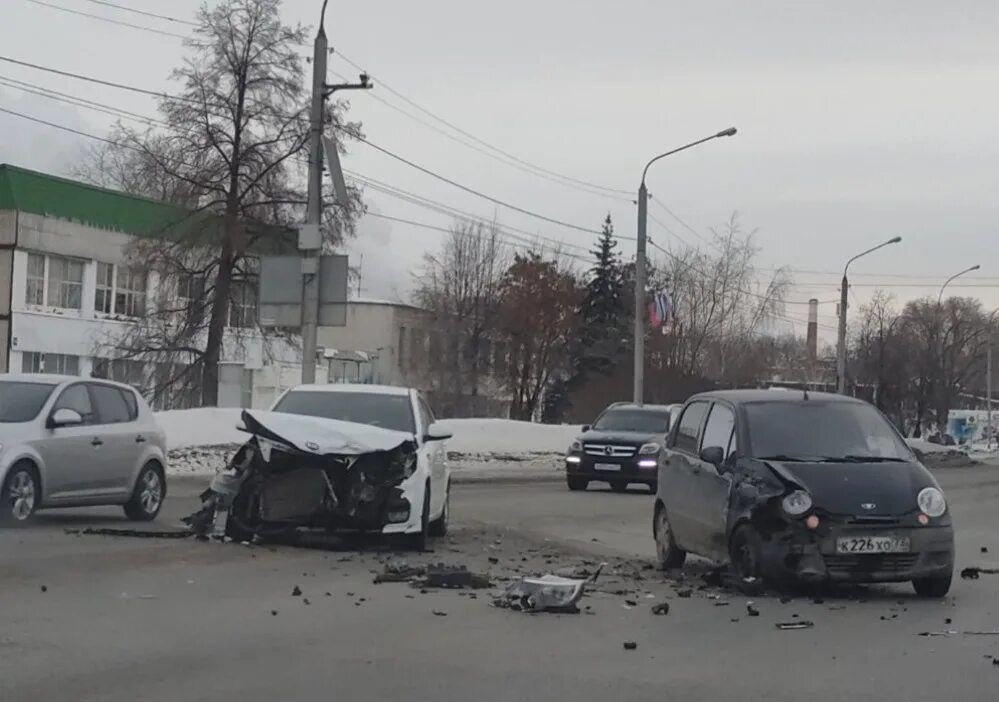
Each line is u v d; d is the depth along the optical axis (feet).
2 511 44.19
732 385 185.68
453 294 217.15
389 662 24.98
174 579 35.45
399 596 33.73
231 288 139.23
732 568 36.29
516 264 215.31
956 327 244.42
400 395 49.42
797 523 34.37
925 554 34.55
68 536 44.19
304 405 48.73
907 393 222.48
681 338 183.42
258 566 38.88
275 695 21.91
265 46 137.18
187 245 137.08
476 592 34.91
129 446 50.70
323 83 82.53
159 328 139.85
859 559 34.19
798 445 37.88
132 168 172.45
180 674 23.40
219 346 138.62
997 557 49.96
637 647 27.22
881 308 226.99
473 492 80.48
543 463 115.44
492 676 23.91
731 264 193.77
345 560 41.34
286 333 148.66
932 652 27.30
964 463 163.43
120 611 29.91
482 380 216.54
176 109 136.56
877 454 37.93
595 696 22.48
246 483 44.32
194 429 100.01
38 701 21.06
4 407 46.83
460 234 217.97
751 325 195.11
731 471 37.24
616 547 50.75
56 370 167.94
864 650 27.43
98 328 172.45
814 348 242.17
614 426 89.35
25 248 162.50
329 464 43.62
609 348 221.87
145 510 52.08
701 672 24.76
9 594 31.76
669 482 42.60
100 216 173.99
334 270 79.51
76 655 24.75
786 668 25.29
